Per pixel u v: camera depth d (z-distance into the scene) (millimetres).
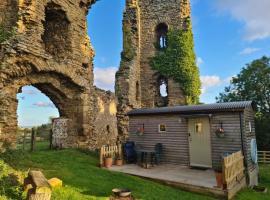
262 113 36875
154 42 26859
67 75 14766
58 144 15398
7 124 11266
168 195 8234
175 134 12922
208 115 11664
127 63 24078
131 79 23516
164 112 13156
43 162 10539
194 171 11188
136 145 14156
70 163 11195
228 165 8789
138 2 27859
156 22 27078
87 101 16188
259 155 24953
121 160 12867
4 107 11195
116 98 22094
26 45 12125
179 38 25875
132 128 14555
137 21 26438
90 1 17344
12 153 9758
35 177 5777
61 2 14680
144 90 26328
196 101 25734
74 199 6582
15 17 12562
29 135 24969
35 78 13328
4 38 11875
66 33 15602
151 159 12820
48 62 13422
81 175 9273
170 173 10766
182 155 12586
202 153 11977
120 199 6211
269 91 37062
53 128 15719
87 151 15000
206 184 9039
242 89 39188
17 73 12008
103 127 19016
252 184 10992
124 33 26062
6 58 11430
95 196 7156
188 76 25188
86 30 17391
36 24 12914
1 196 5617
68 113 15836
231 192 8594
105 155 12453
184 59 25422
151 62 26578
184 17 26312
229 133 11289
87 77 16594
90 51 17672
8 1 12867
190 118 12500
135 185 8922
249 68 38969
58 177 8516
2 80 11219
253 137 12297
